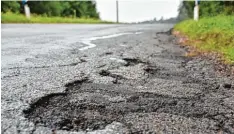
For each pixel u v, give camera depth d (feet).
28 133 7.79
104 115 9.18
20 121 8.41
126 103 10.25
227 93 12.15
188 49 23.30
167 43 26.40
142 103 10.33
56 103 9.95
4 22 46.80
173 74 14.88
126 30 39.86
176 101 10.74
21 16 57.11
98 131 8.13
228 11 43.78
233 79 14.42
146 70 15.35
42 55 17.53
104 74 13.93
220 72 15.80
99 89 11.62
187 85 12.96
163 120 9.01
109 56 18.38
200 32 28.84
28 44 21.79
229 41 22.13
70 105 9.83
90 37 28.09
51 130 8.04
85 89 11.53
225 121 9.25
